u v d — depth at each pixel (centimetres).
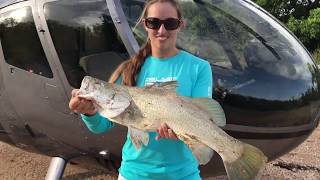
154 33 105
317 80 179
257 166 94
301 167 238
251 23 180
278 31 184
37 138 179
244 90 161
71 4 166
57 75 165
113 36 161
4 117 181
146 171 108
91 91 95
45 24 166
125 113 95
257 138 165
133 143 98
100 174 219
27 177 217
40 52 167
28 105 172
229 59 165
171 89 96
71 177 216
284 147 175
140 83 109
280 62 171
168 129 96
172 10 104
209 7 176
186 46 163
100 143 167
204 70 107
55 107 167
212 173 171
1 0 179
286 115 167
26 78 170
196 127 94
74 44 164
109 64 160
